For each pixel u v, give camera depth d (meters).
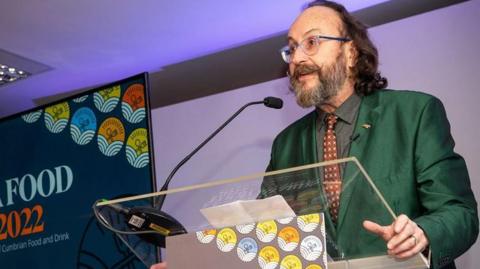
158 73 3.67
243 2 2.99
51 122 3.38
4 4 2.91
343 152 2.01
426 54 2.95
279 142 2.21
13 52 3.36
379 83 2.17
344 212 1.33
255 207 1.29
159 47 3.38
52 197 3.28
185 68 3.60
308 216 1.26
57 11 3.00
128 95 3.17
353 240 1.36
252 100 3.44
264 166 3.33
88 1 2.92
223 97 3.54
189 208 1.84
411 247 1.37
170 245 1.37
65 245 3.18
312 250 1.24
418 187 1.82
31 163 3.39
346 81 2.09
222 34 3.27
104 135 3.20
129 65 3.57
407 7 3.12
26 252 3.29
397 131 1.92
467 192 1.80
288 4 3.01
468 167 2.77
